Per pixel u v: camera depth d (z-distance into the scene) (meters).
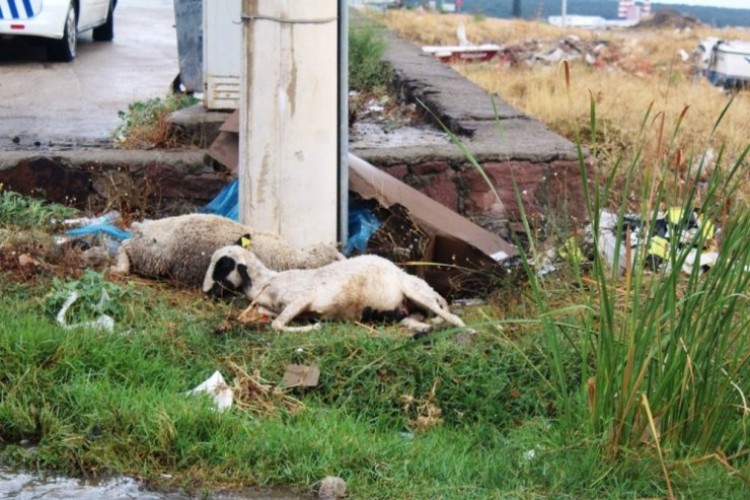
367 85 12.94
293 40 7.02
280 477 4.98
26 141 9.80
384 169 8.52
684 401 5.19
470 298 7.31
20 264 6.76
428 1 35.84
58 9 14.09
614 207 8.66
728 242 5.14
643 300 6.16
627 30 38.97
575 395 5.65
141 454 5.12
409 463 5.14
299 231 7.25
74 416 5.31
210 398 5.48
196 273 6.86
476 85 11.97
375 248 7.54
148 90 12.72
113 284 6.55
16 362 5.59
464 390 5.94
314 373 5.84
